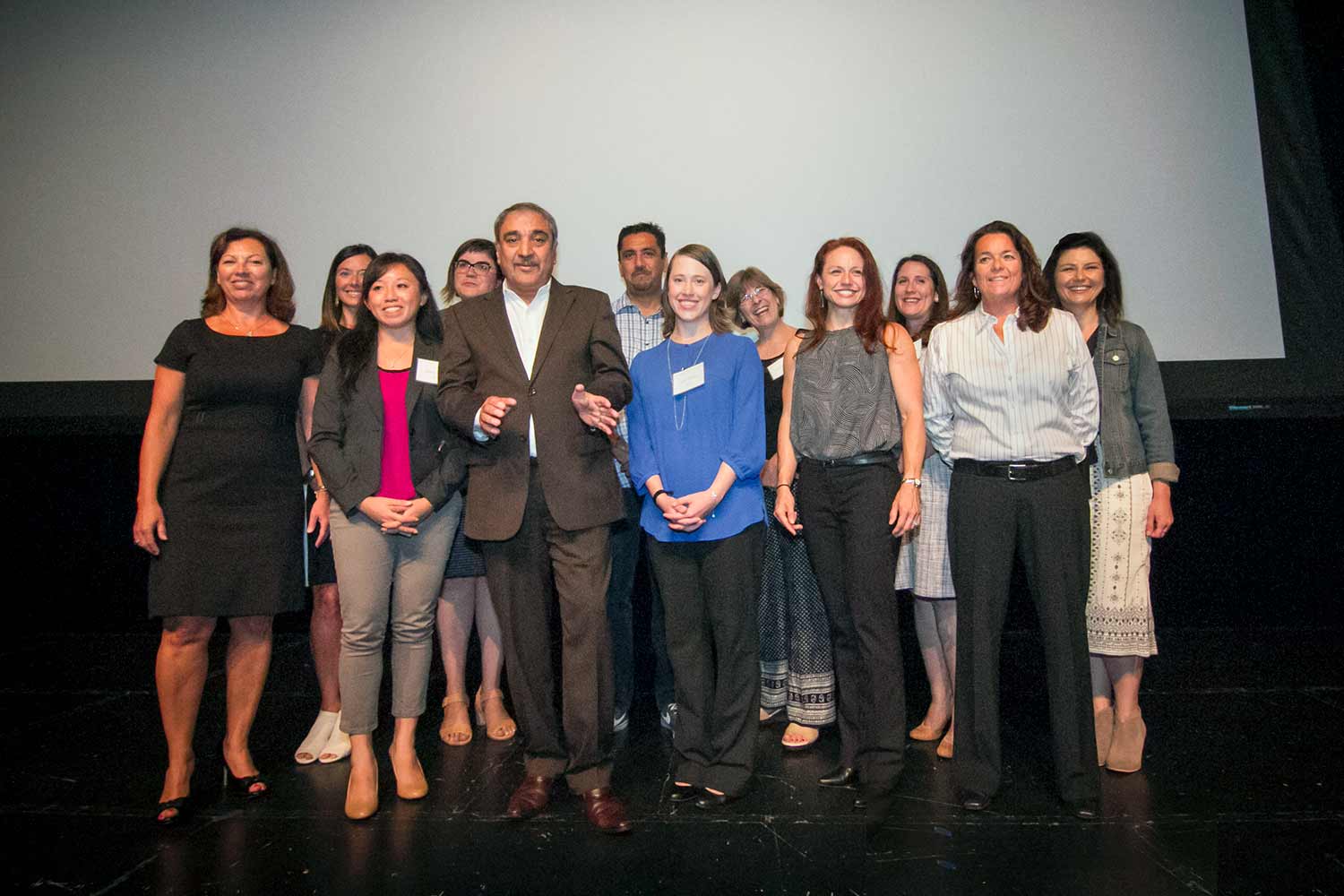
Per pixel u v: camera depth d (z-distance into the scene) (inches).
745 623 79.7
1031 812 75.8
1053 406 77.3
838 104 144.6
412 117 148.0
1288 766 86.4
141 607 161.9
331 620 94.3
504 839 71.8
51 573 161.5
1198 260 139.4
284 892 62.9
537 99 147.2
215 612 78.0
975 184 142.8
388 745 99.7
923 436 81.1
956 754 78.7
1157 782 82.5
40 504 160.7
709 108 145.9
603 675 77.9
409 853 69.2
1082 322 91.3
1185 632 150.5
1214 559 151.9
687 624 81.7
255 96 149.2
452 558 99.0
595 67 146.6
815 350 84.7
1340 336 135.9
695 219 145.8
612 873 65.3
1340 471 148.8
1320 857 66.0
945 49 143.5
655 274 107.9
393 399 80.7
